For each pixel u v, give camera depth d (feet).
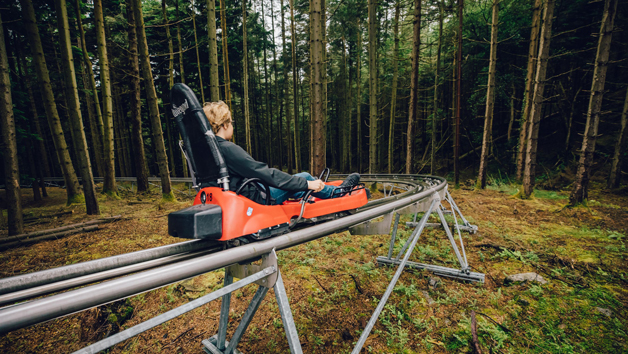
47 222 25.30
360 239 20.38
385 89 79.61
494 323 11.63
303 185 7.09
